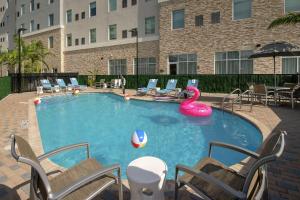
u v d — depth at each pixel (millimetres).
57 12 36219
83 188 3055
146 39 27031
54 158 6398
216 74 20516
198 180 3227
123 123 10812
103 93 22344
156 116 12078
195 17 22953
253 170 2584
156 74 25172
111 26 30672
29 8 41750
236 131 8922
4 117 10398
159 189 3125
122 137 8570
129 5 28672
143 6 27391
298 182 4102
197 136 8445
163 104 15539
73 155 6648
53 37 37156
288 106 12219
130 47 28609
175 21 24375
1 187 4023
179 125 10016
